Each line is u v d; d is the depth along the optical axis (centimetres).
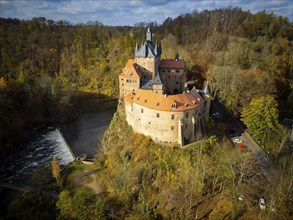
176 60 9819
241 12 16212
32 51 14825
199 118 6494
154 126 6316
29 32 16000
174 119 6053
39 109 10362
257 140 6631
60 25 18350
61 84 13800
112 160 6900
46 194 5981
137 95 6806
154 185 5644
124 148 6850
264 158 5938
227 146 6262
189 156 5769
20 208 5456
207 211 4862
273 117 6475
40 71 14175
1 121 8125
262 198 4769
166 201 5203
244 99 8581
